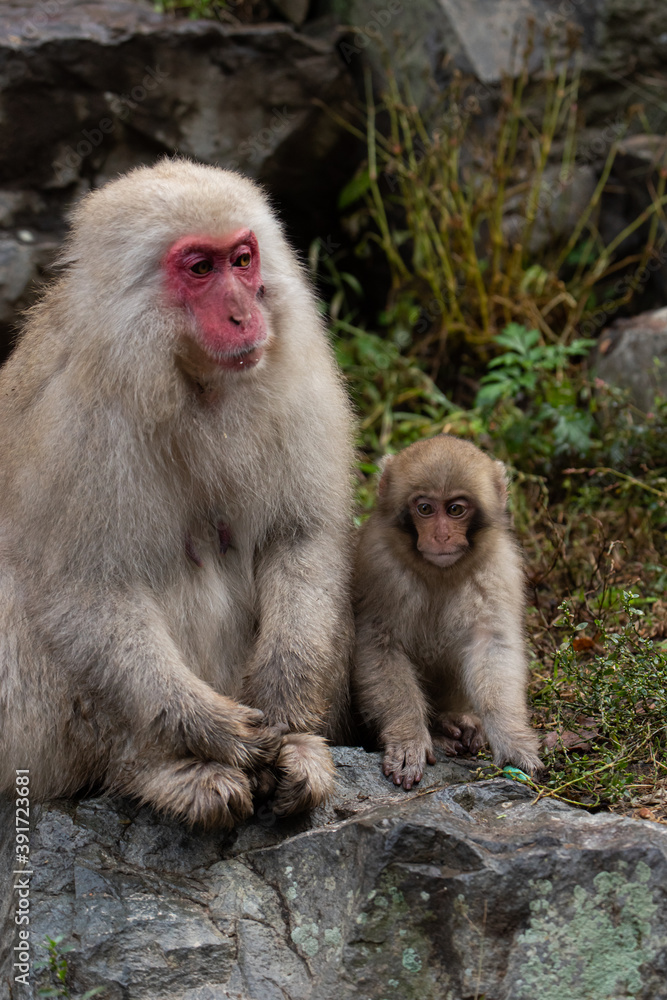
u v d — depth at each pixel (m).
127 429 6.64
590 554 10.89
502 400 13.40
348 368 14.91
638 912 5.99
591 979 5.91
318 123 15.10
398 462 8.27
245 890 6.55
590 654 9.32
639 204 15.37
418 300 15.56
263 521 7.42
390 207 15.87
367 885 6.21
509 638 7.81
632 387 13.15
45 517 6.81
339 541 7.66
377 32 15.10
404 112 14.53
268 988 6.11
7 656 6.93
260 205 7.06
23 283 13.27
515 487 12.21
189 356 6.65
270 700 7.22
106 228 6.66
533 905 6.08
